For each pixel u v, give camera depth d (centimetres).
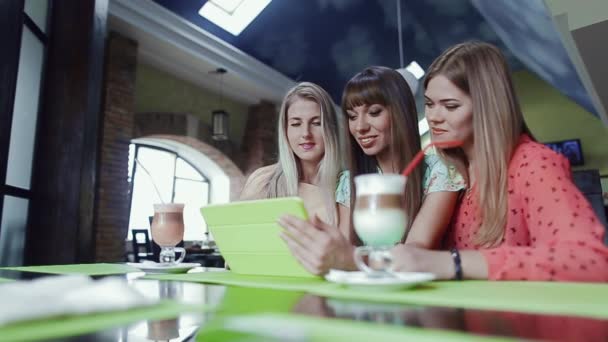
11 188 203
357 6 542
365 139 128
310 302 48
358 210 61
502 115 92
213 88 583
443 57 101
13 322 33
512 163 91
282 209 75
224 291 60
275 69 602
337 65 618
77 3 244
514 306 44
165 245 110
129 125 448
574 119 795
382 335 32
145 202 614
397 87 126
